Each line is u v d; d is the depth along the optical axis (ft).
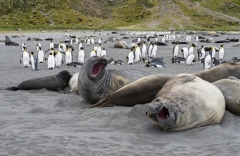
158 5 444.96
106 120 24.84
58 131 21.94
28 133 21.34
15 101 33.24
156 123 20.63
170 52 115.24
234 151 18.37
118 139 20.30
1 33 225.97
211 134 21.29
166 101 21.04
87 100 31.73
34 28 299.58
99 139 20.18
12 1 357.41
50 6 378.53
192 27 376.48
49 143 19.17
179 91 22.52
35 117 26.27
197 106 22.16
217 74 32.32
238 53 107.96
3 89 40.45
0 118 26.03
